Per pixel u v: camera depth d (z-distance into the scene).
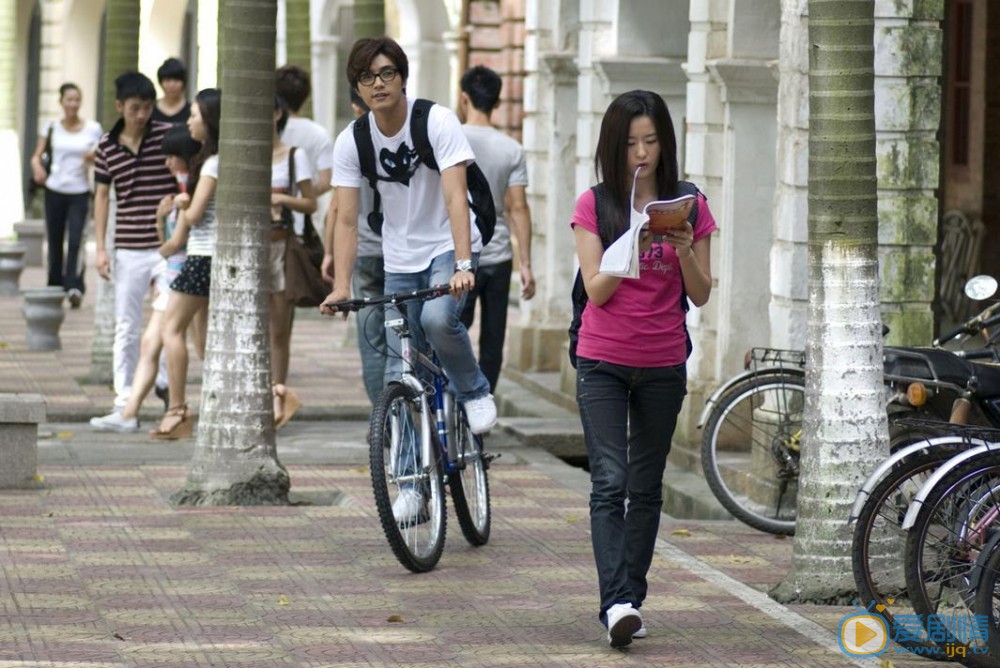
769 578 25.69
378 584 24.70
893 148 30.78
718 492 29.42
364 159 26.61
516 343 50.25
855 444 23.91
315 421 42.25
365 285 33.34
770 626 22.72
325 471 33.88
